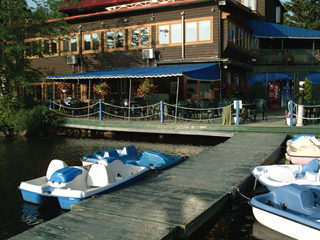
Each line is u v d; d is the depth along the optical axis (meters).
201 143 12.95
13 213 6.30
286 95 23.73
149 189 6.36
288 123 12.16
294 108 13.01
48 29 18.45
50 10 19.12
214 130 12.53
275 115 16.52
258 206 5.27
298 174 6.82
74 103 16.88
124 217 4.93
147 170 7.49
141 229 4.50
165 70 14.06
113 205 5.45
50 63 21.86
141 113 14.83
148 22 18.14
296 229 4.79
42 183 6.94
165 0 18.61
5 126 17.16
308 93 20.33
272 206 5.49
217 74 15.91
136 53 18.72
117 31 19.22
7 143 14.16
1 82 18.31
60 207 6.31
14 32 18.44
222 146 10.21
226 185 6.50
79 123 15.67
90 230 4.49
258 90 20.73
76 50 20.78
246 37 20.05
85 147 12.68
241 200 6.58
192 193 6.05
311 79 21.53
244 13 20.36
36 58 22.34
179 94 18.23
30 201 6.62
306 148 8.61
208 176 7.18
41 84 22.30
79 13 23.69
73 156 11.12
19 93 19.14
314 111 12.61
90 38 20.22
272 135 11.47
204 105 13.30
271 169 6.62
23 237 4.30
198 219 4.95
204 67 14.43
